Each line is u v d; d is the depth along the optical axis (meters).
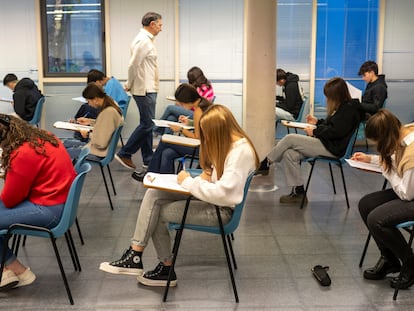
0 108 7.19
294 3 6.90
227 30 7.01
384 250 3.09
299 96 6.61
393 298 2.85
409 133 2.85
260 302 2.82
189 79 5.91
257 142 4.91
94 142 4.39
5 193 2.72
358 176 5.58
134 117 7.18
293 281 3.08
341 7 6.92
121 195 4.84
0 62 7.07
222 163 2.69
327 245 3.64
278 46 6.99
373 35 6.98
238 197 2.64
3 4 6.94
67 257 3.42
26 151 2.70
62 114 7.19
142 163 6.20
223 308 2.76
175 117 6.02
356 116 4.31
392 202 2.88
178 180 2.74
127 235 3.82
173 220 2.83
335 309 2.74
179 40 7.03
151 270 3.09
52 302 2.81
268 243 3.68
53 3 6.93
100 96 4.42
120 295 2.89
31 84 6.43
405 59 7.01
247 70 4.87
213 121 2.66
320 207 4.51
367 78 6.12
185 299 2.85
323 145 4.39
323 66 7.04
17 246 3.38
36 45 7.03
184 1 6.95
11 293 2.91
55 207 2.76
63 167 2.84
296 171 4.46
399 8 6.90
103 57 7.07
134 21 6.98
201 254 3.46
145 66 5.59
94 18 6.98
